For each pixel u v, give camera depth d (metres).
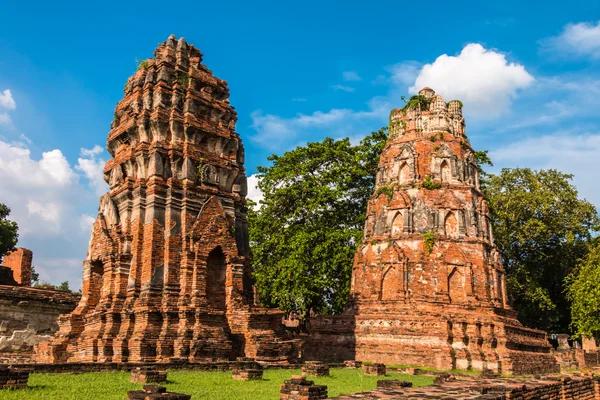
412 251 41.66
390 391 14.95
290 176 49.38
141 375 17.55
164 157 28.42
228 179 30.77
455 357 36.94
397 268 41.16
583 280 48.28
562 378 20.92
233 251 28.48
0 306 31.44
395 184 44.81
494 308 40.22
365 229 45.75
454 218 42.31
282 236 47.00
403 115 47.56
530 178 60.22
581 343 63.62
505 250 57.28
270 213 49.72
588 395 22.39
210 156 29.84
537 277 58.62
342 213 50.59
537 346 42.59
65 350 26.86
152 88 29.84
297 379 15.68
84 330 27.61
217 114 31.33
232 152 31.39
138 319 25.62
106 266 27.61
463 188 43.47
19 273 46.44
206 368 22.34
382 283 41.94
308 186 48.56
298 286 43.78
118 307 26.39
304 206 47.59
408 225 42.50
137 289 26.42
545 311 58.31
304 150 50.78
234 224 29.98
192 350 24.77
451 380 21.64
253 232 49.19
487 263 42.12
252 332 26.66
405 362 37.38
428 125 46.03
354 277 44.34
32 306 32.72
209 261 28.09
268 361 26.12
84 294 28.78
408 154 44.88
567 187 59.31
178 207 27.88
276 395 16.08
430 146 45.06
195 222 27.73
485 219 44.12
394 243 42.34
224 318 26.98
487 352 37.47
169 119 29.08
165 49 30.50
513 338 39.38
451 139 45.28
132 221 27.98
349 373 25.34
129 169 29.19
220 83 32.25
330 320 42.53
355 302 42.84
